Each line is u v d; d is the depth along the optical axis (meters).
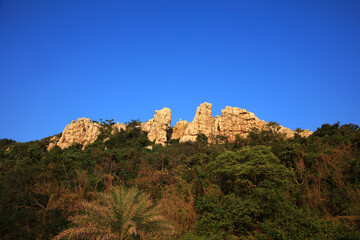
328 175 33.06
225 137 67.50
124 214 21.31
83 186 36.41
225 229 28.11
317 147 40.44
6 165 43.75
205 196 31.80
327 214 28.94
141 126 82.19
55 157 44.72
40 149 53.59
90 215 21.53
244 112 75.38
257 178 33.56
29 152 50.47
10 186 31.45
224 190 34.69
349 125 54.31
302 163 35.84
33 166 38.41
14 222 27.27
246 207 28.22
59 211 30.16
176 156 55.50
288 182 31.75
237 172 33.03
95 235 21.12
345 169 33.31
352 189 30.98
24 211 29.02
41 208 30.66
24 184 32.50
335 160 34.84
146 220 21.91
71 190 34.44
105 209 21.88
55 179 35.66
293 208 26.91
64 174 38.78
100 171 43.59
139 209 21.88
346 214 28.22
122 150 61.12
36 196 31.42
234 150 54.62
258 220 28.11
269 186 30.70
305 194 31.75
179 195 35.06
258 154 35.06
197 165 45.91
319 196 30.61
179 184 37.56
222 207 29.38
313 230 24.67
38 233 27.27
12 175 33.22
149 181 39.78
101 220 21.33
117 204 22.06
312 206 30.16
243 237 26.56
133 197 22.52
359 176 32.22
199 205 31.03
